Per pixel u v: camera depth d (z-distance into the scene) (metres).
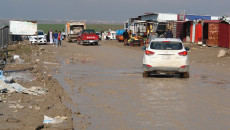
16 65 21.03
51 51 36.09
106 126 8.14
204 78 16.83
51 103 10.38
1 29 39.56
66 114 9.09
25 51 34.72
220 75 18.08
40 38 51.69
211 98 11.66
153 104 10.64
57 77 16.61
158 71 16.69
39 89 12.48
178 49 16.69
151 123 8.40
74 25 62.34
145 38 54.88
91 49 41.31
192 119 8.81
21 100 10.55
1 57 25.70
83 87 13.78
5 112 8.86
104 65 22.66
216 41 43.56
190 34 53.81
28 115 8.66
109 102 10.95
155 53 16.61
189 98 11.63
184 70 16.55
